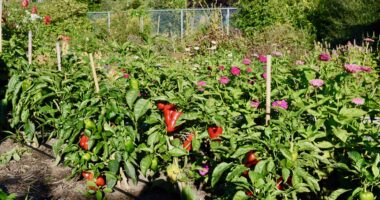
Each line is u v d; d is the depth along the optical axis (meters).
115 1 24.94
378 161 3.05
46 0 18.52
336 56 8.65
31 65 5.89
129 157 4.33
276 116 4.08
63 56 6.48
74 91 4.95
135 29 17.44
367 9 14.45
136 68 4.94
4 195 2.97
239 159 3.45
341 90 3.99
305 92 4.12
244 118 4.18
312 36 15.07
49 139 5.55
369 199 3.02
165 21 19.95
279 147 3.19
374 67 8.59
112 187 4.57
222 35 13.55
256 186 3.19
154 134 4.18
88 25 18.52
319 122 3.50
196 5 24.84
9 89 5.17
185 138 4.41
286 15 15.69
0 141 5.97
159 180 4.56
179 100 3.95
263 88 4.57
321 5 15.68
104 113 4.27
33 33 11.82
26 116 5.14
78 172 4.89
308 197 4.13
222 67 5.66
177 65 6.25
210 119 3.95
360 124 3.77
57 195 4.57
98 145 4.29
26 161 5.41
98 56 8.12
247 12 16.27
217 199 3.96
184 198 4.16
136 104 4.05
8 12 12.52
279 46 12.36
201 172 4.27
